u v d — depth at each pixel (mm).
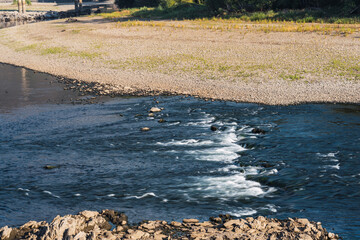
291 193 10648
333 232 8609
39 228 8727
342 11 41500
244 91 22281
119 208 10055
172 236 8469
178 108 19875
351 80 22750
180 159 13258
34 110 20812
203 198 10453
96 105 21266
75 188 11367
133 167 12734
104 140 15539
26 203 10531
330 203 10031
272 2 48219
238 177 11703
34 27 54000
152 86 24578
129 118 18562
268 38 34094
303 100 20188
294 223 8844
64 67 31531
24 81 28031
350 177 11469
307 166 12352
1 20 79750
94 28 47656
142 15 57938
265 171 12055
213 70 26797
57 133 16766
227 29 39188
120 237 8398
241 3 49312
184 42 35719
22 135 16703
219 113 18734
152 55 32281
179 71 27266
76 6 79125
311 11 42969
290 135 15312
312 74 24344
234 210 9773
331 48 29531
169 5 61906
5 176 12406
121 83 25750
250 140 14906
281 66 26453
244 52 30688
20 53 38344
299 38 33125
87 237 7988
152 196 10656
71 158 13812
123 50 34969
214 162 12914
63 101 22453
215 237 8125
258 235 8266
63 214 9836
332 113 18016
